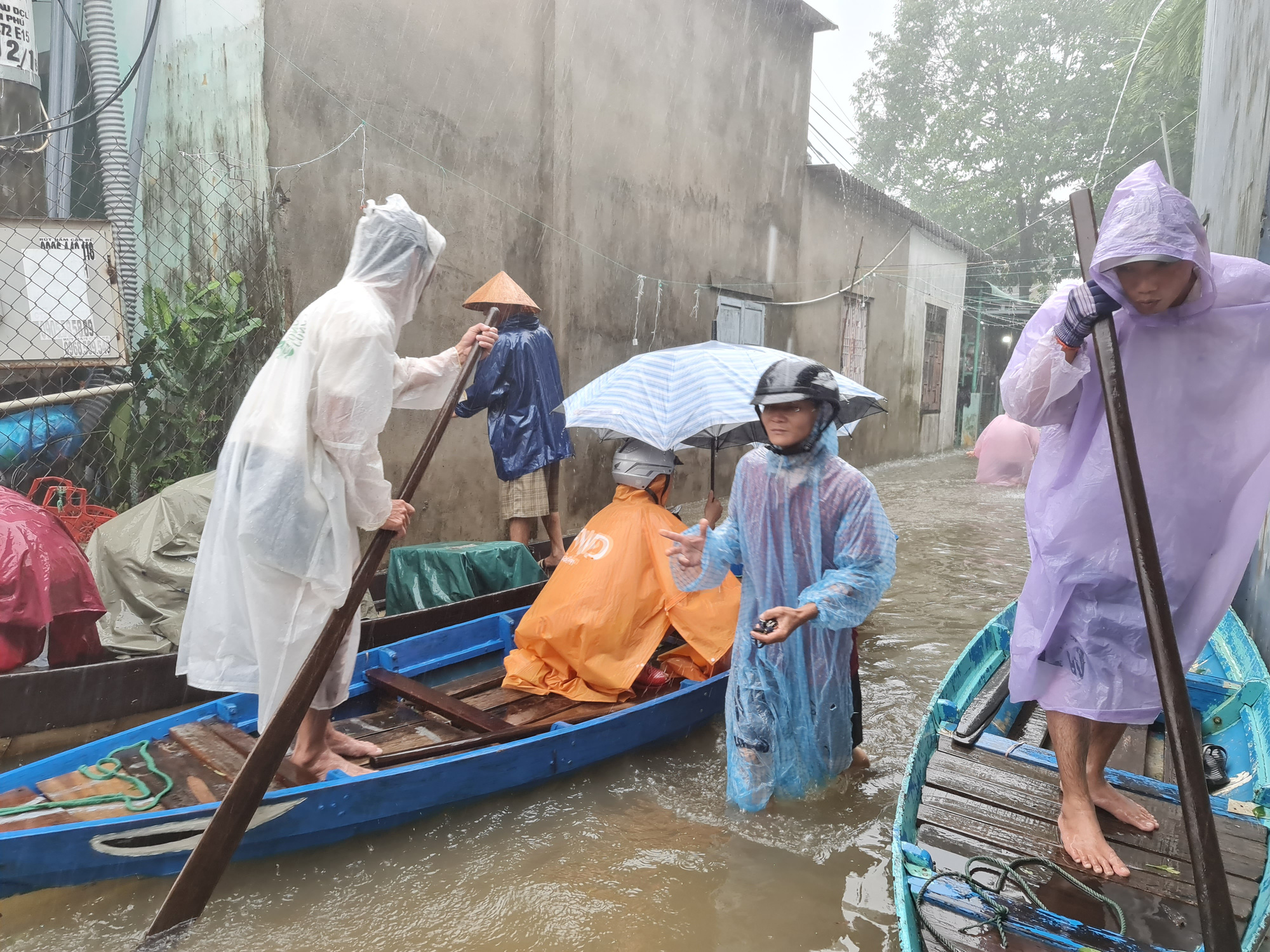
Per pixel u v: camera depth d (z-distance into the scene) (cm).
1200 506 232
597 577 380
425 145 649
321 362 276
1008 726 345
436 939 256
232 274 557
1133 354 234
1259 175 446
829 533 298
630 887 283
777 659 308
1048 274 2219
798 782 323
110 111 577
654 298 909
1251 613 441
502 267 720
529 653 401
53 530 375
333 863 292
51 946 249
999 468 1225
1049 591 247
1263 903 215
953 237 1681
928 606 606
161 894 273
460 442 682
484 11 681
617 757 370
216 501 284
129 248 586
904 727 405
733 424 394
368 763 330
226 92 564
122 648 403
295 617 283
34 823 263
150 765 302
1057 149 2123
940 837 257
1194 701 357
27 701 347
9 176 553
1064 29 2188
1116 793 268
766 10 1063
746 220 1069
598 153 811
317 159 579
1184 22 1116
